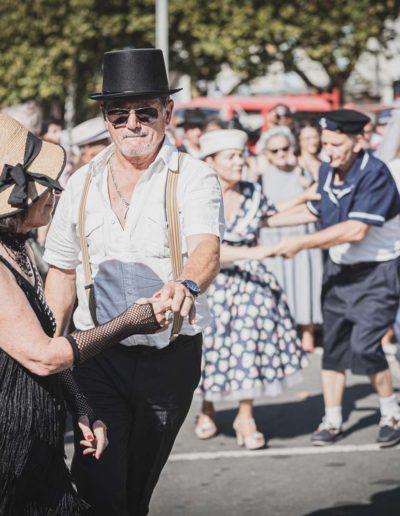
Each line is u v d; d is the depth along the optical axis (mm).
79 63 22422
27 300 3297
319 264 10109
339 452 6668
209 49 20516
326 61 21219
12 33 21797
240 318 6664
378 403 7930
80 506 3510
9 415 3279
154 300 3455
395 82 7617
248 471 6305
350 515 5484
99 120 8617
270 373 6652
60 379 3660
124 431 4160
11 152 3357
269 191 9867
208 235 3973
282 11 20562
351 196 6402
